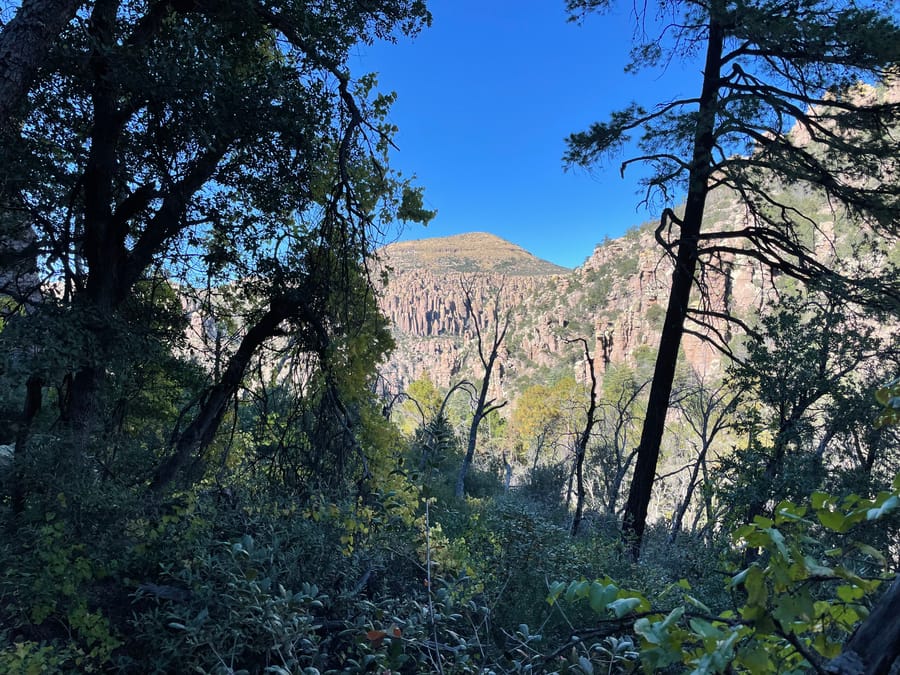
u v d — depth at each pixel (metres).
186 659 2.82
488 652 2.72
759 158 10.70
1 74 3.46
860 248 12.38
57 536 3.43
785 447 12.41
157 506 4.45
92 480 4.28
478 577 4.19
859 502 1.11
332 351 6.91
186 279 7.28
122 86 4.79
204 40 4.99
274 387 7.71
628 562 6.71
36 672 2.61
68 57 4.45
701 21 10.22
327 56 6.28
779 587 0.95
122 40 5.36
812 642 1.22
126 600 3.76
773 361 12.58
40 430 5.14
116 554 3.83
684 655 1.09
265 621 2.37
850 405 12.07
